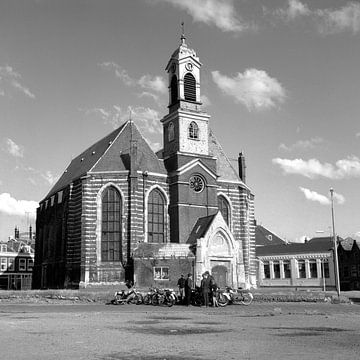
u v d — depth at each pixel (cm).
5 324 2558
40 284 8550
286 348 1709
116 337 2019
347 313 3406
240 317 3069
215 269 6600
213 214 6919
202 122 7550
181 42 7750
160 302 4400
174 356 1549
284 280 12475
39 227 9006
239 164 8319
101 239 6656
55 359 1494
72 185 7125
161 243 6600
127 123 7606
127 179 6850
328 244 12050
